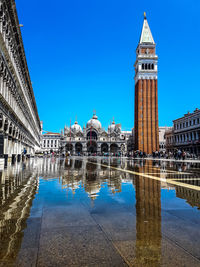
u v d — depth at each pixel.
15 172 15.86
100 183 10.62
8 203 6.50
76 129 160.25
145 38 104.38
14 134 33.75
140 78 99.75
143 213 5.54
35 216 5.22
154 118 97.62
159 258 3.16
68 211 5.68
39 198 7.22
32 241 3.75
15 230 4.27
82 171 17.12
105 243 3.70
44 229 4.34
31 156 69.81
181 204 6.50
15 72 30.67
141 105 98.31
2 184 10.09
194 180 11.73
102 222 4.80
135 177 13.07
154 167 22.02
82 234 4.09
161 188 9.22
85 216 5.25
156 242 3.75
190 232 4.23
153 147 95.62
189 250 3.44
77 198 7.26
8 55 25.44
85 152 132.00
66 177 13.04
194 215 5.38
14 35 29.83
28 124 58.03
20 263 3.00
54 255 3.25
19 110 39.28
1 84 24.30
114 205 6.35
